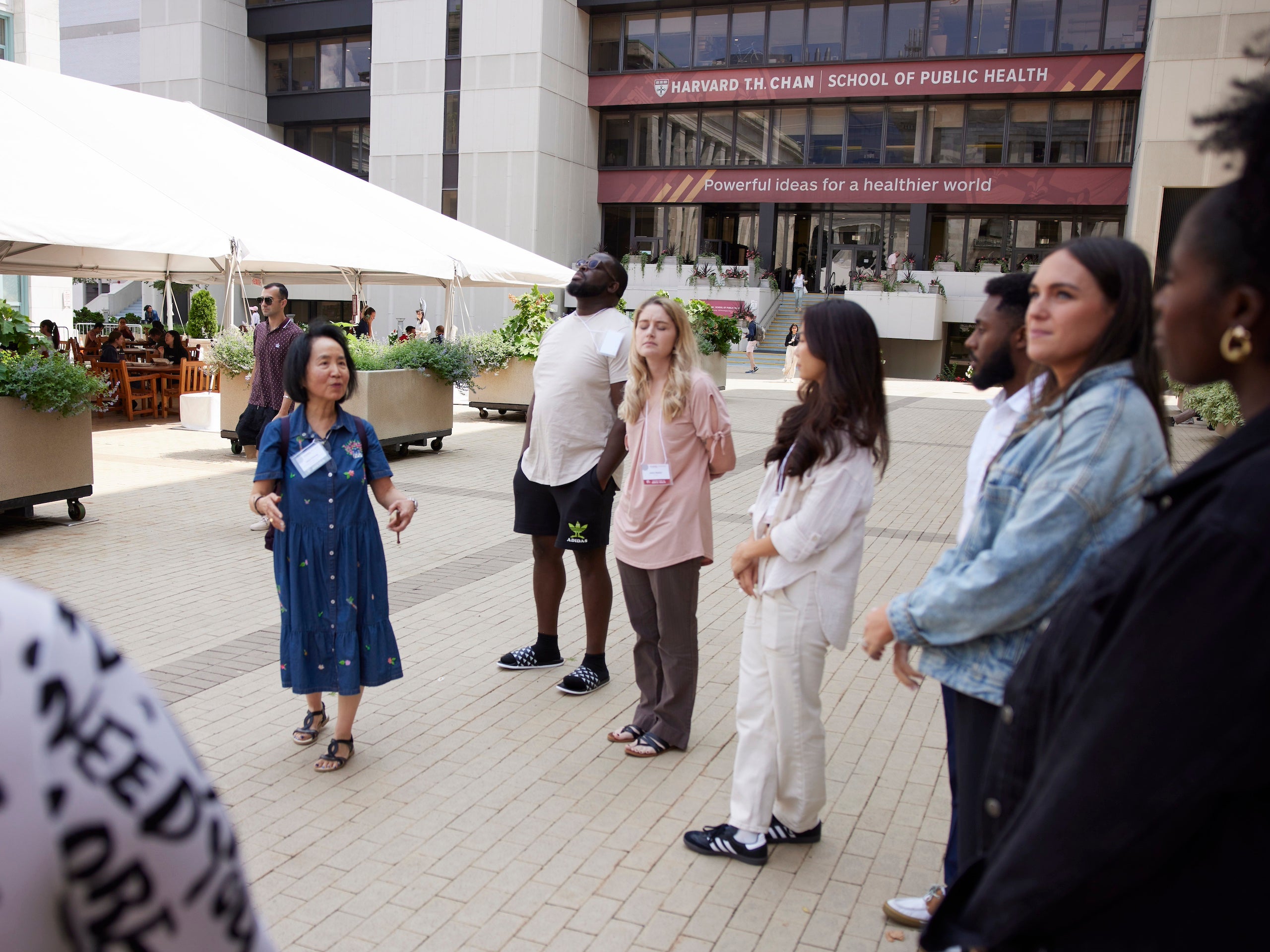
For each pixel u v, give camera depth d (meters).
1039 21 30.44
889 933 2.80
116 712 0.76
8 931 0.71
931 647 1.99
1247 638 1.03
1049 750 1.24
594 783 3.71
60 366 7.65
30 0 23.09
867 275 32.50
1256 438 1.12
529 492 4.62
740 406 18.27
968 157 32.03
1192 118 1.23
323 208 14.34
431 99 34.62
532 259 18.33
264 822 3.37
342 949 2.69
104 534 7.64
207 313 26.06
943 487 10.55
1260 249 1.12
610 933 2.78
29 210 10.05
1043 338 1.88
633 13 34.50
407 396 11.66
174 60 37.06
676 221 36.16
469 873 3.08
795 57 32.91
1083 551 1.77
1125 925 1.15
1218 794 1.06
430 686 4.67
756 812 3.13
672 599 3.81
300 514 3.63
